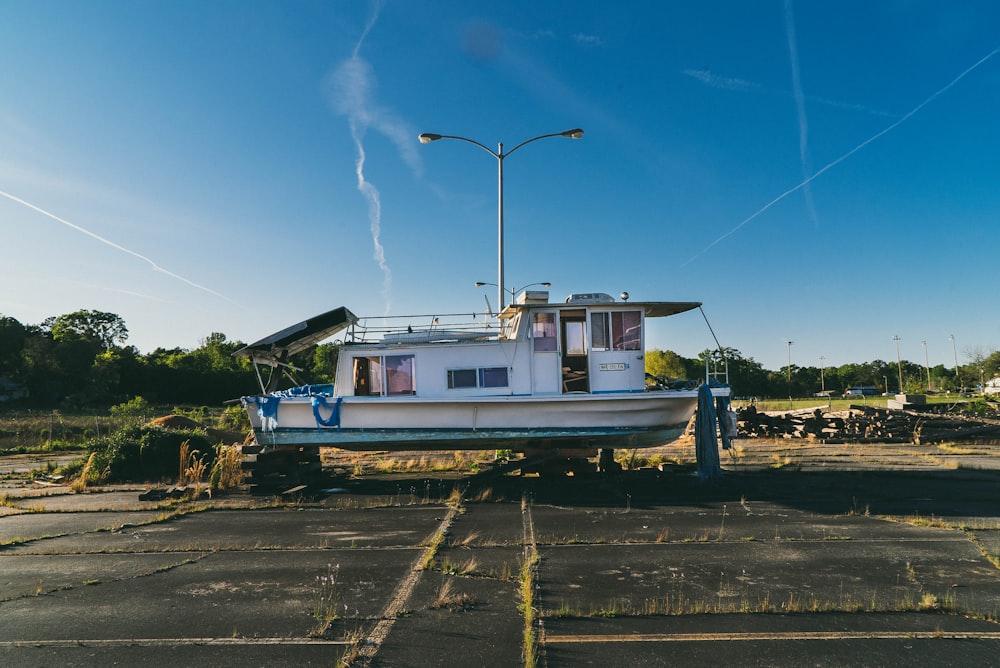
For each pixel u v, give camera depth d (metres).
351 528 8.74
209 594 5.86
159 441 15.38
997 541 7.48
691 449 20.19
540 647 4.51
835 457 16.97
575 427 13.12
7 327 74.44
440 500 10.91
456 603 5.42
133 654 4.52
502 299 19.02
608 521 8.90
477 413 13.13
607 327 13.28
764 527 8.38
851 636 4.66
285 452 13.06
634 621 5.00
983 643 4.52
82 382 67.62
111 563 7.03
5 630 5.02
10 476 15.91
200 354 80.38
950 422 21.31
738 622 4.96
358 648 4.52
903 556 6.84
